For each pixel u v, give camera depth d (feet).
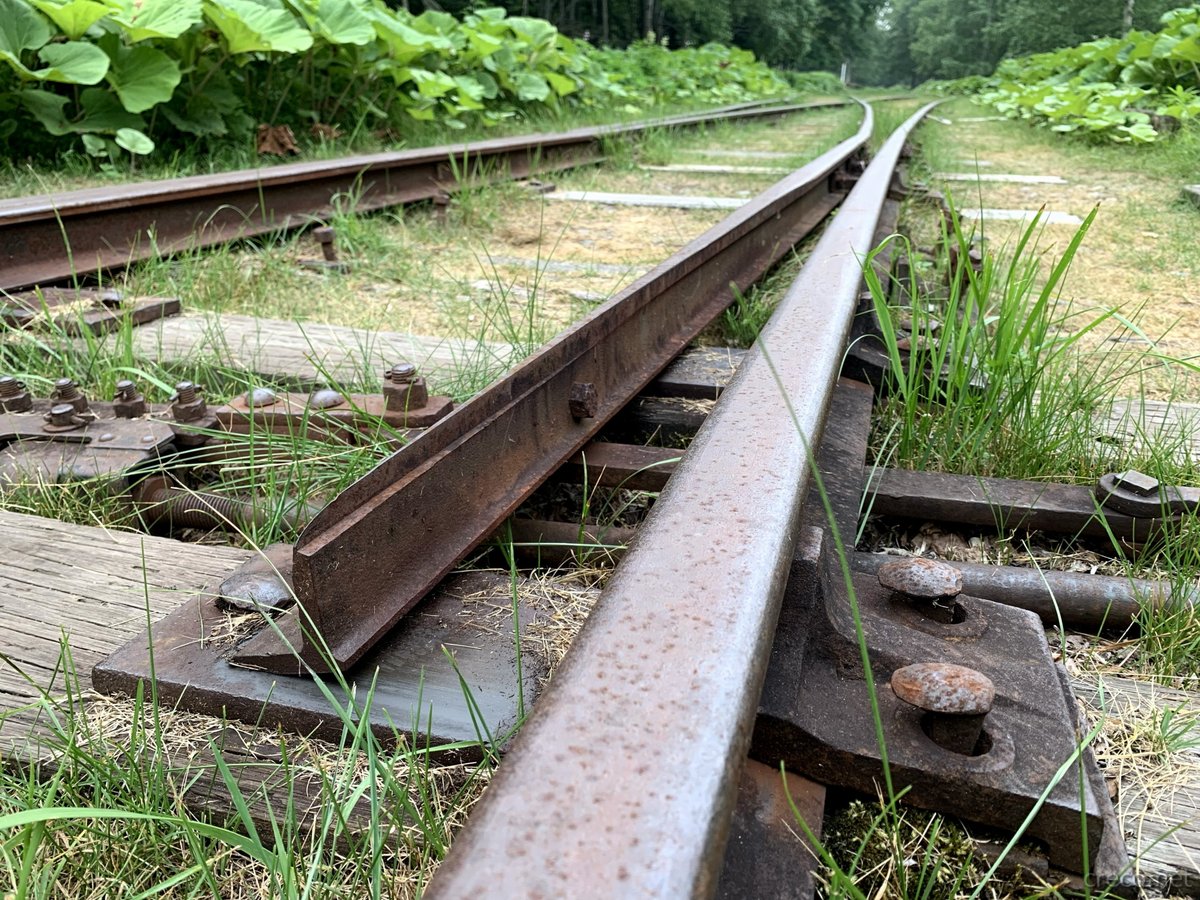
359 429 7.34
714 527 3.56
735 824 3.44
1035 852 3.56
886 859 3.57
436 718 4.26
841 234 10.36
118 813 3.14
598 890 2.02
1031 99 45.44
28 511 6.75
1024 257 15.79
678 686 2.65
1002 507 6.82
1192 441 8.04
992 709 3.80
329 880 3.69
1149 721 4.58
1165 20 42.45
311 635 4.17
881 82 345.31
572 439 6.72
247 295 13.15
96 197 13.37
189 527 7.15
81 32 21.59
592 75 45.83
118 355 9.62
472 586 5.30
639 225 19.25
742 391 5.23
